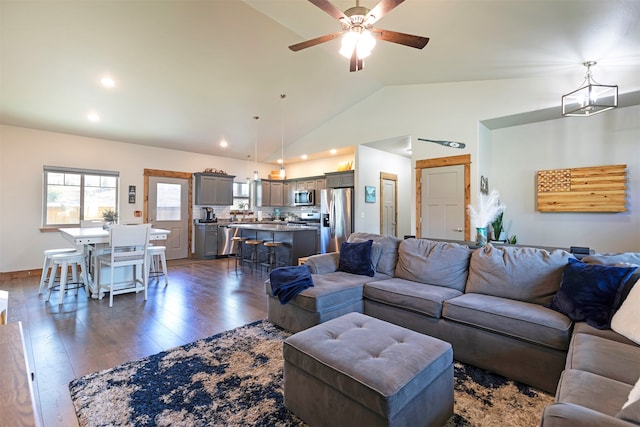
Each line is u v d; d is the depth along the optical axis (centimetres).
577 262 209
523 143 466
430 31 307
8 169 502
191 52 395
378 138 577
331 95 566
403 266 303
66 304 354
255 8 320
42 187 531
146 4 315
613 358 137
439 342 162
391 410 124
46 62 378
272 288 284
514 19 269
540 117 429
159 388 189
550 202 435
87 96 458
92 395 181
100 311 330
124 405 172
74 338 261
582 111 359
